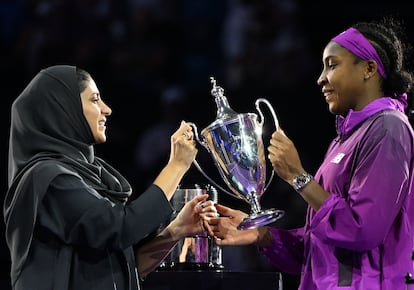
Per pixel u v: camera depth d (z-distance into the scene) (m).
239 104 25.47
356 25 11.98
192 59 27.28
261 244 12.69
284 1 26.81
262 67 25.98
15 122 11.61
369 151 11.23
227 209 12.55
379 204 10.95
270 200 21.17
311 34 27.03
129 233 11.16
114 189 11.78
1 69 26.11
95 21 26.89
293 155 11.54
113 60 26.70
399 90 11.79
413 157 11.41
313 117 25.09
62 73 11.63
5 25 26.97
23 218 11.11
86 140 11.70
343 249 11.43
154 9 27.41
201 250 12.48
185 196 12.59
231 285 12.05
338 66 11.73
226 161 12.04
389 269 11.27
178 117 24.77
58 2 26.86
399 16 26.64
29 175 11.13
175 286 12.16
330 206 11.19
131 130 25.86
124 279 11.49
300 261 12.77
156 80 26.78
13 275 11.23
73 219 11.03
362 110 11.62
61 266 11.07
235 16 26.92
